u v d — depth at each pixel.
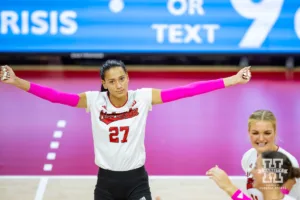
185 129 20.00
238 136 19.39
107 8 25.78
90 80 26.22
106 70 9.50
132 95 9.85
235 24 25.80
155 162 17.11
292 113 21.64
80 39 25.98
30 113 21.52
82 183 15.45
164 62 28.83
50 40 25.94
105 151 9.80
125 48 26.05
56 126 20.27
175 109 21.98
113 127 9.67
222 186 8.11
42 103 22.59
